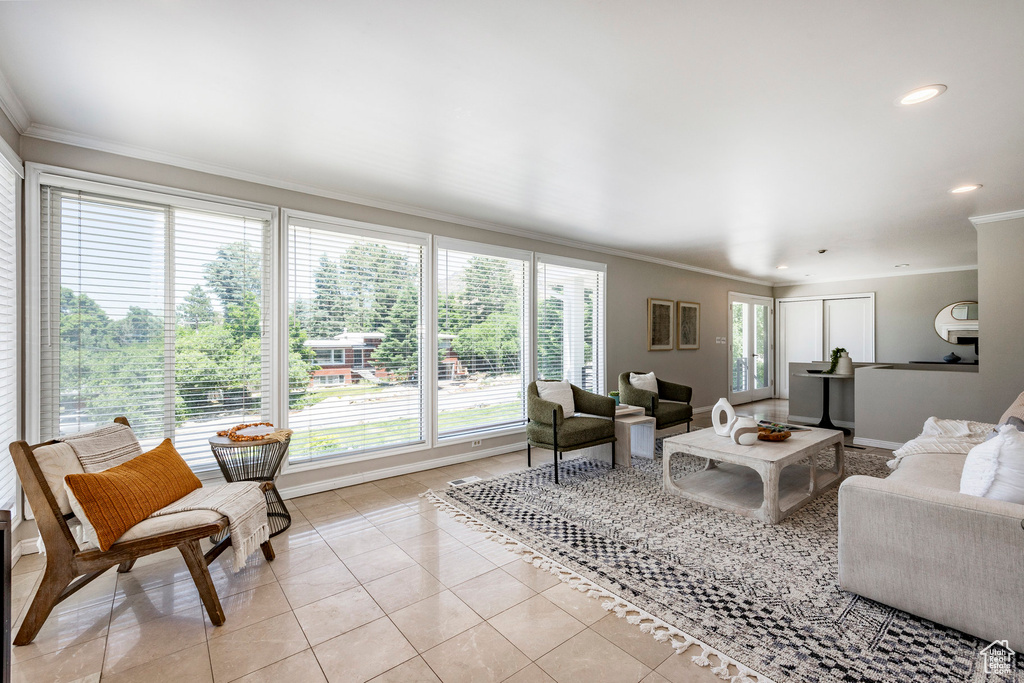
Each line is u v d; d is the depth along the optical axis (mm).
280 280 3395
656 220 4473
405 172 3221
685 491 3369
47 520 1805
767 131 2555
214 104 2291
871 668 1604
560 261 5273
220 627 1898
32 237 2512
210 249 3133
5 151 2217
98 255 2750
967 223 4535
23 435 2480
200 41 1791
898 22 1649
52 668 1666
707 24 1673
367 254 3842
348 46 1822
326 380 3631
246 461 2895
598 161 3008
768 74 2002
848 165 3037
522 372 4965
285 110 2350
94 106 2311
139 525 1917
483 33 1736
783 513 2947
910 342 7621
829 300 8484
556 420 3799
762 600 2037
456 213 4234
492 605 2041
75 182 2643
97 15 1628
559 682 1578
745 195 3672
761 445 3234
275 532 2805
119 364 2816
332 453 3664
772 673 1587
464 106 2303
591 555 2480
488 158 2973
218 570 2367
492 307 4699
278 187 3383
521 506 3221
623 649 1745
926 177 3252
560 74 2014
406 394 4078
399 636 1834
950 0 1532
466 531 2824
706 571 2299
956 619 1748
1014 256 4090
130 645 1791
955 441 3084
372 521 2984
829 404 6039
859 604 1996
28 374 2490
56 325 2625
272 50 1850
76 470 2041
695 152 2848
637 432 4688
